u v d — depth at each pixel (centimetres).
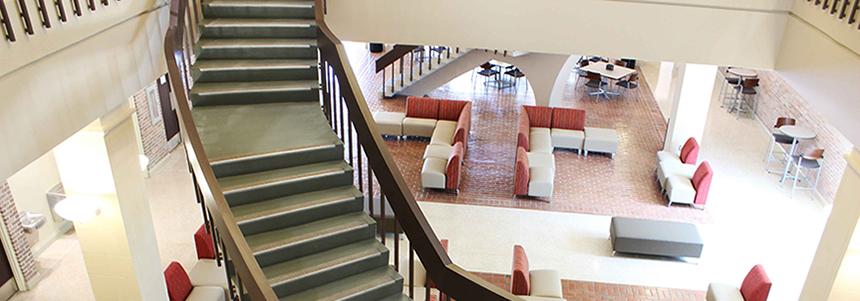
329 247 479
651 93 1592
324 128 553
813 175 1107
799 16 577
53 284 816
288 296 448
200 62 595
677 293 820
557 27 653
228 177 493
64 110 436
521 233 942
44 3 404
